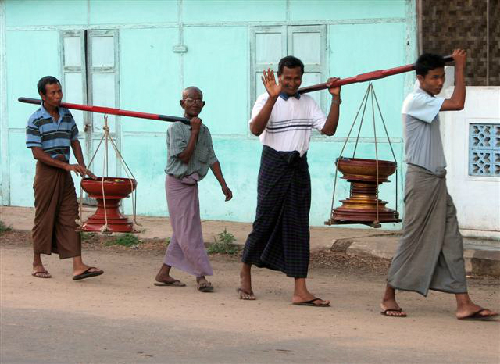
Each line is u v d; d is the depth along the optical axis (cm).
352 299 1034
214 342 823
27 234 1501
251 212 1570
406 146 926
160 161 1623
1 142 1738
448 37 1417
